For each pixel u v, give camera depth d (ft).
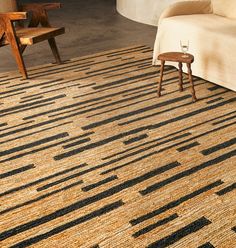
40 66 12.50
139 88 10.61
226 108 9.29
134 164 7.10
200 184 6.48
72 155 7.45
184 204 6.01
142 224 5.62
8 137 8.18
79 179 6.70
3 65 12.66
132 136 8.09
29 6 12.37
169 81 11.05
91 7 22.95
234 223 5.59
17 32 11.68
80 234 5.47
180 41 10.94
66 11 21.83
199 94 10.11
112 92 10.38
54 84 11.00
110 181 6.63
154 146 7.69
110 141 7.92
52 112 9.27
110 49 14.26
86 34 16.51
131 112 9.19
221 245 5.21
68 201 6.15
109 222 5.68
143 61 12.84
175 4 11.87
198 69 10.86
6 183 6.63
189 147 7.61
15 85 10.96
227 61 9.78
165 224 5.61
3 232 5.54
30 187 6.51
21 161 7.29
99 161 7.23
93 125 8.61
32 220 5.76
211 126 8.42
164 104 9.58
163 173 6.81
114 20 19.19
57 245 5.28
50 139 8.05
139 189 6.40
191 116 8.91
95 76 11.55
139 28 17.42
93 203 6.09
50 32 11.56
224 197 6.15
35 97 10.14
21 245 5.30
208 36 10.12
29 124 8.71
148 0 17.61
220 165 7.00
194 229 5.50
